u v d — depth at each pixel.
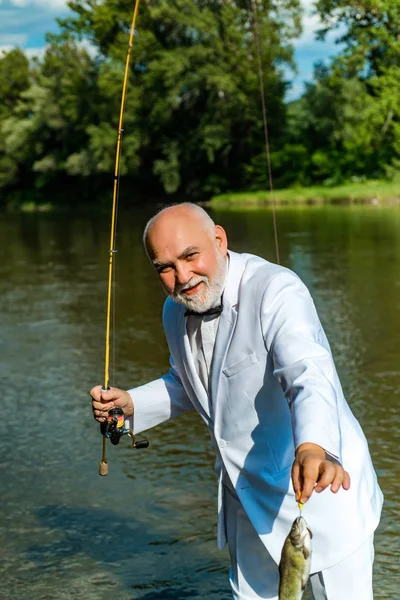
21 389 7.36
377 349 8.20
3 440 6.07
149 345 8.83
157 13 42.62
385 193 36.38
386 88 43.22
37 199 53.25
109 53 45.97
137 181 49.81
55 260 17.56
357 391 6.83
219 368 2.77
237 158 46.53
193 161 46.66
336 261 15.01
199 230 2.66
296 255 16.17
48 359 8.43
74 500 4.97
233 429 2.80
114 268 15.65
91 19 48.53
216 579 4.03
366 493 2.75
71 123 51.06
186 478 5.23
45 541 4.46
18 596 3.92
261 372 2.71
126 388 7.26
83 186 51.00
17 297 12.48
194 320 2.83
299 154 44.66
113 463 5.53
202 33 42.94
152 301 11.59
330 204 35.69
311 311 2.67
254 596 2.91
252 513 2.80
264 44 41.88
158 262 2.67
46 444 5.95
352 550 2.70
